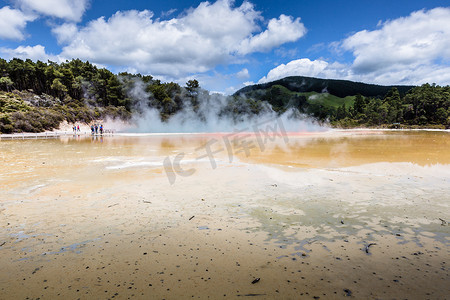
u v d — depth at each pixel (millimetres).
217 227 3648
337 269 2543
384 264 2631
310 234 3387
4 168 8320
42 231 3525
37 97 47000
